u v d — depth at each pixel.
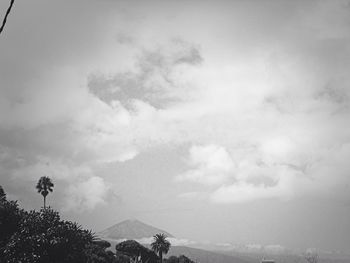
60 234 64.50
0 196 77.50
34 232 63.56
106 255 93.19
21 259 59.47
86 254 70.56
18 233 61.97
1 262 58.28
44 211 68.88
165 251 135.88
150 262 135.88
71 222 69.12
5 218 66.44
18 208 71.06
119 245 132.25
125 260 109.94
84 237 70.50
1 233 66.00
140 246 133.00
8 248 59.03
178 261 142.88
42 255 61.25
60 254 63.47
